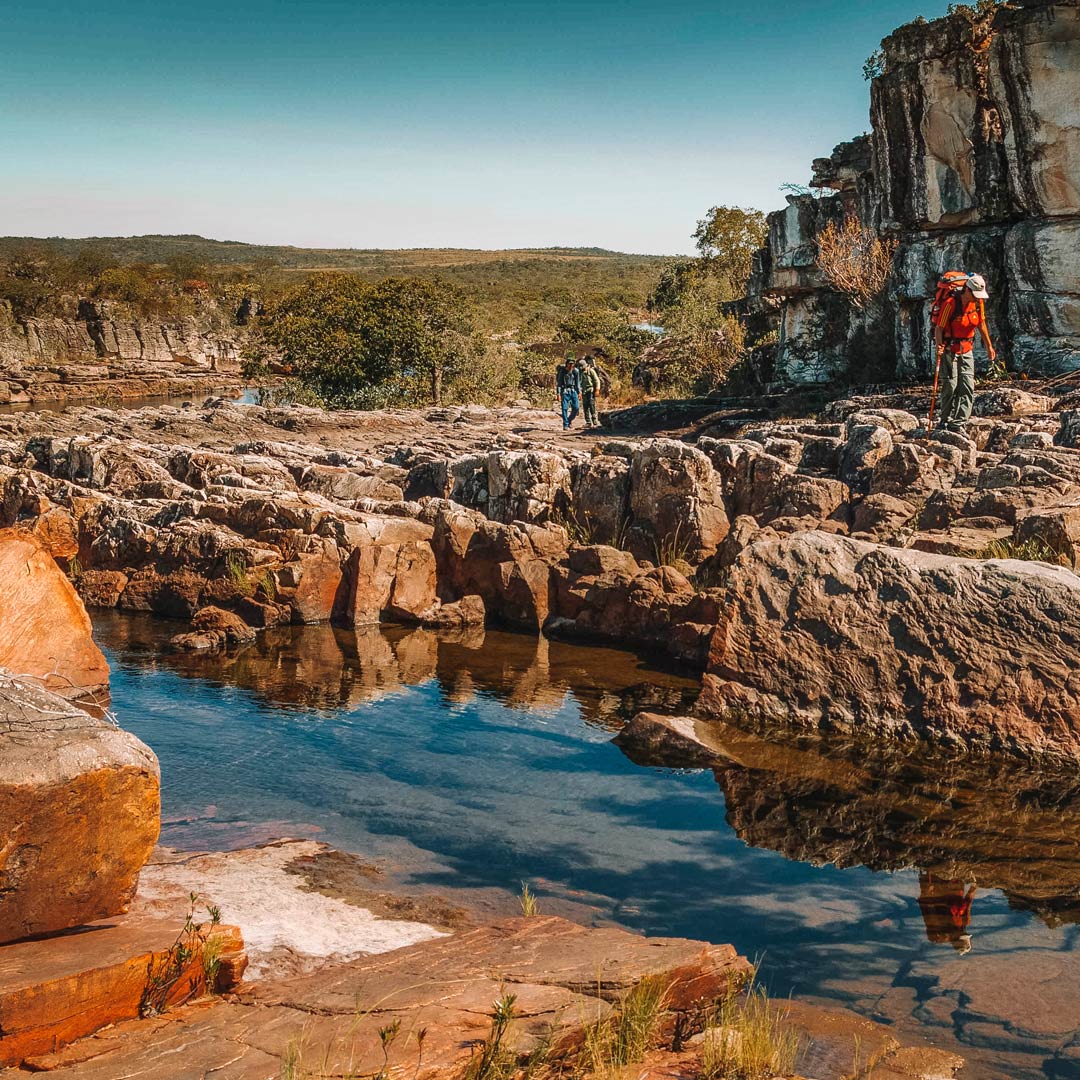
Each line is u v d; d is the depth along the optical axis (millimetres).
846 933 5707
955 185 20406
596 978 4449
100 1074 3615
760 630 9305
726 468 13570
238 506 14953
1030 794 7535
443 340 41812
